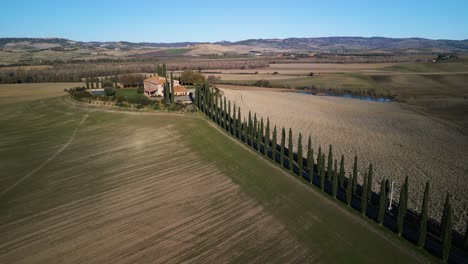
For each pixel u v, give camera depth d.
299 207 39.78
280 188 44.62
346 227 35.56
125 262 31.05
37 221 38.62
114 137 67.50
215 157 56.06
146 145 62.78
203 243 33.59
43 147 64.06
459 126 81.25
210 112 79.50
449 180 49.94
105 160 56.75
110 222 38.00
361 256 31.06
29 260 31.80
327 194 43.09
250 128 62.53
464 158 59.28
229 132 69.19
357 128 80.88
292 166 50.31
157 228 36.50
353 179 42.53
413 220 38.09
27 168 54.38
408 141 69.94
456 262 30.42
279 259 30.86
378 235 34.22
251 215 38.53
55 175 51.38
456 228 36.81
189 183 47.56
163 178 49.38
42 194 45.31
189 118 78.19
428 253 31.52
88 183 48.41
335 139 71.94
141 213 39.84
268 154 58.16
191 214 39.28
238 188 45.31
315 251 31.84
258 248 32.56
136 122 75.88
